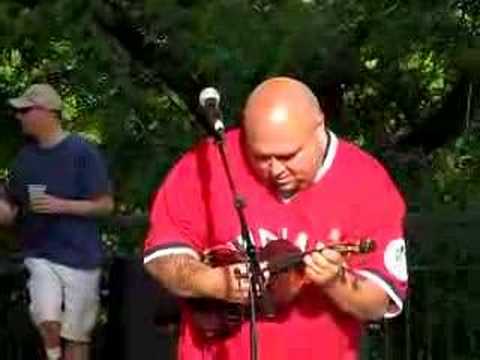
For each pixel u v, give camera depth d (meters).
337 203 4.97
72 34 9.19
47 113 8.51
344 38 9.27
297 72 9.30
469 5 9.95
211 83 9.12
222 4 8.95
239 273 4.91
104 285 8.88
